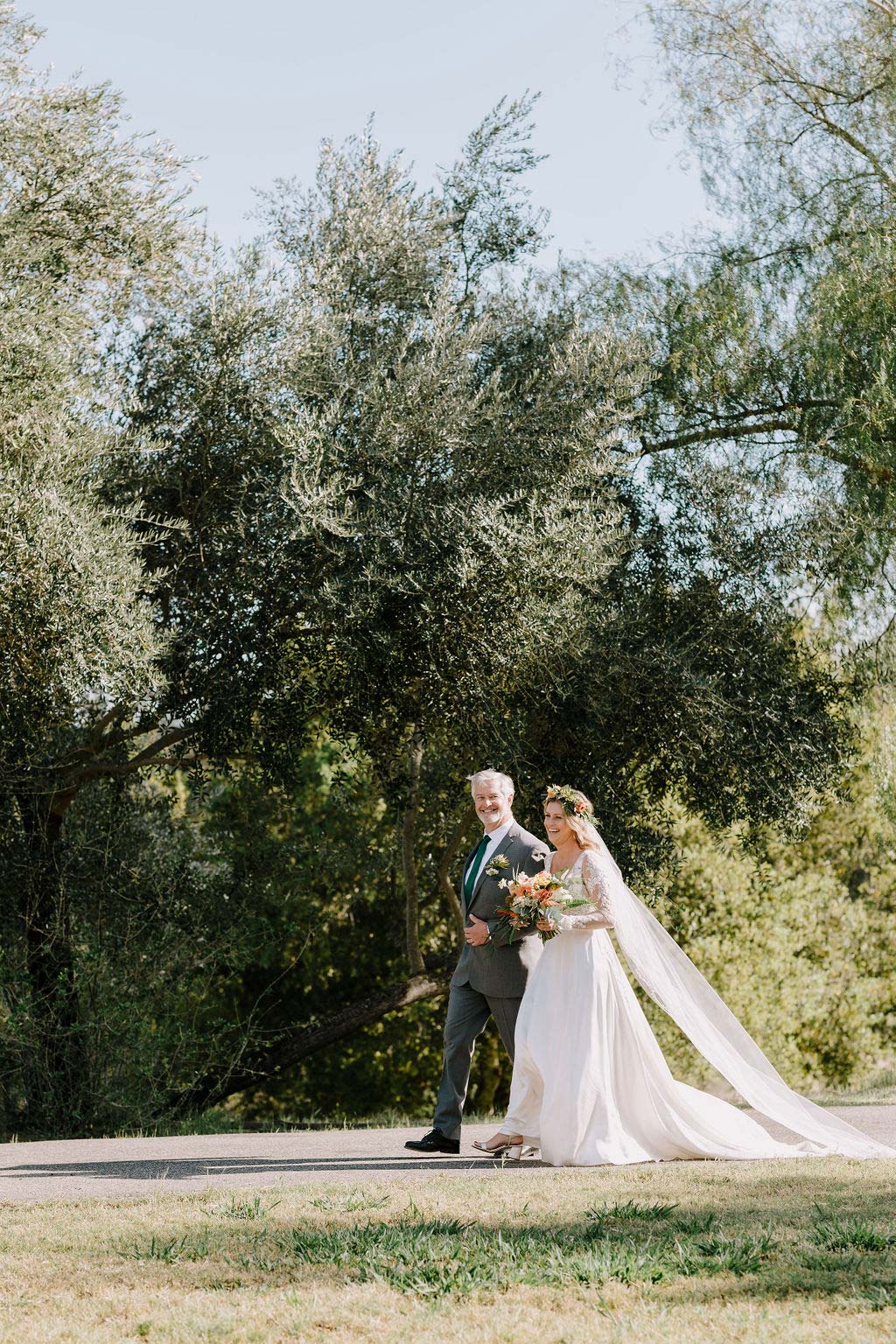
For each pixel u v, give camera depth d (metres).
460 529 10.38
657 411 12.69
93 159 10.48
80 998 12.80
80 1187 5.84
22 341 9.14
